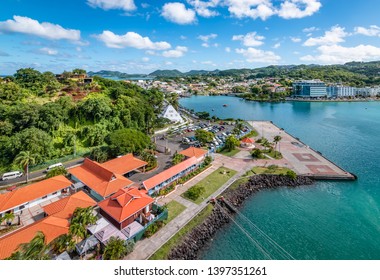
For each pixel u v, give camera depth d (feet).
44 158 213.25
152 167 214.69
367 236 143.64
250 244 136.15
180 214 150.71
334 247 134.72
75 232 108.17
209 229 144.66
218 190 183.11
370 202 179.73
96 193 164.35
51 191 156.04
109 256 106.63
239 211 168.04
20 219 138.10
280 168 225.56
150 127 345.72
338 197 186.80
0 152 197.98
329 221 157.89
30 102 257.34
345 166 249.14
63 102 260.21
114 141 220.23
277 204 177.58
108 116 280.72
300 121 494.18
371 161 263.70
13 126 214.90
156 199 164.45
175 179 187.93
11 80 306.96
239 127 371.56
